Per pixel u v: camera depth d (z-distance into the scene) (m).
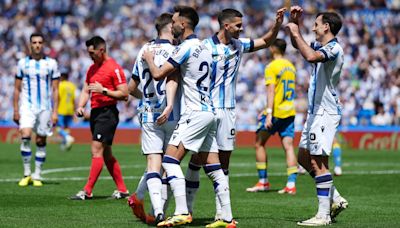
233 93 24.75
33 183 37.31
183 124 23.27
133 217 26.38
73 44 103.81
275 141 77.31
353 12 103.31
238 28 24.16
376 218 26.80
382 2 104.50
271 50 36.69
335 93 24.86
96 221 25.08
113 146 74.06
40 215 26.62
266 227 23.95
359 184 39.66
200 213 27.83
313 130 24.73
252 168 49.25
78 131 80.00
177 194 23.33
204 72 23.17
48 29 108.62
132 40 102.44
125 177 42.12
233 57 24.45
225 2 106.81
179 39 24.50
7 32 108.38
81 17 110.44
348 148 76.81
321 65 24.66
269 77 35.78
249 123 85.62
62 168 47.56
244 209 29.28
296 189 37.28
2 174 42.78
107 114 32.31
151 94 24.55
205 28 102.88
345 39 96.88
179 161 23.45
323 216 24.81
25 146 37.31
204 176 42.44
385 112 84.31
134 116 86.00
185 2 107.19
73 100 66.81
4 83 95.25
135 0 109.69
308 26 99.50
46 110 37.75
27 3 113.25
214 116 23.47
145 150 24.70
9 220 24.98
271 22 101.50
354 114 85.06
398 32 99.56
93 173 32.06
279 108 35.91
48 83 38.06
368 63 92.00
